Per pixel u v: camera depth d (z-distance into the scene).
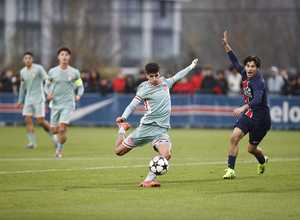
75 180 43.56
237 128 44.19
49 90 59.16
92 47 158.88
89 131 90.00
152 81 41.03
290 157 58.31
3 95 101.31
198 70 104.25
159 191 39.44
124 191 39.38
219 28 166.38
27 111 66.88
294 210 34.25
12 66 149.25
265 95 44.12
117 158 56.69
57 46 158.12
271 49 160.88
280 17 160.25
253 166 51.12
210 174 46.53
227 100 95.69
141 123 41.31
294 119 94.12
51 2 169.00
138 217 32.53
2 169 48.97
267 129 44.72
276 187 40.94
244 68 44.44
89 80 99.75
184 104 96.50
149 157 57.44
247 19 159.25
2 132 88.00
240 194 38.56
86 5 162.62
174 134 85.19
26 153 61.34
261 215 33.09
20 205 35.25
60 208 34.53
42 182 42.72
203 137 80.38
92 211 33.84
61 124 58.38
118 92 100.19
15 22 194.75
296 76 98.62
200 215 33.06
